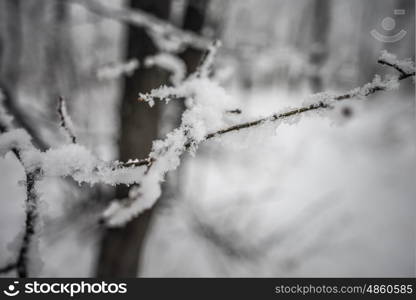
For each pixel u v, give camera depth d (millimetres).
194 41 2268
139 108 2545
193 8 2602
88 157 817
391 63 705
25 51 5191
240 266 4527
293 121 770
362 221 5793
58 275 3990
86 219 3217
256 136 786
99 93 4727
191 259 4703
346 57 3270
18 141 804
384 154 8023
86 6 2189
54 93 4387
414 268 4945
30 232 816
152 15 2438
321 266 4746
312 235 5273
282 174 6414
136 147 2600
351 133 8602
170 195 3855
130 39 2477
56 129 2268
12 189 4379
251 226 4965
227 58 2846
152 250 4699
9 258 846
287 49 2914
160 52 2354
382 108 9539
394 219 5941
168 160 825
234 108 854
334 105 750
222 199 5348
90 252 4414
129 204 1299
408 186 6855
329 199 6137
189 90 896
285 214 5562
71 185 1845
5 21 4949
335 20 13609
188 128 798
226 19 2969
